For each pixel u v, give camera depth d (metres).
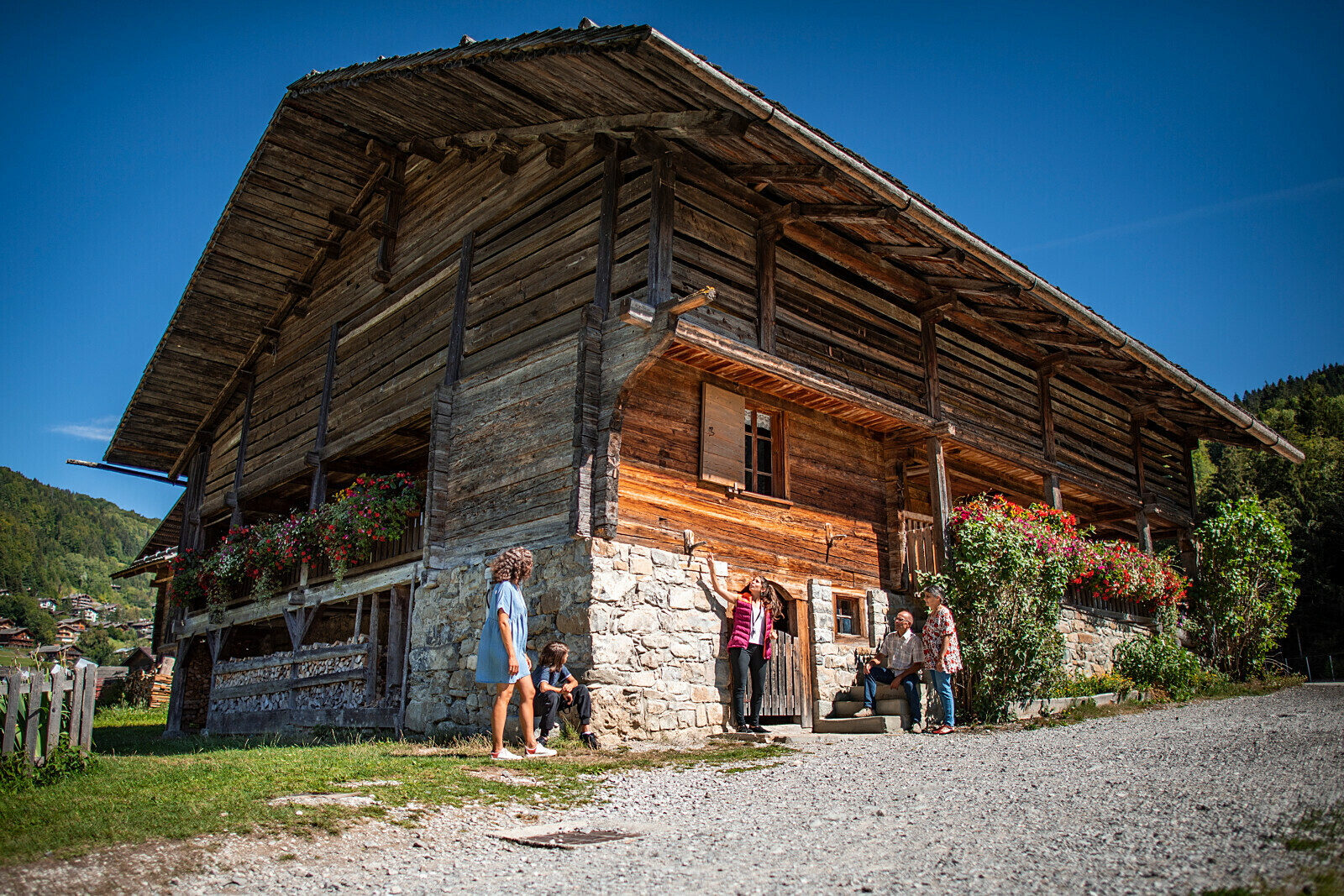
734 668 10.03
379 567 12.38
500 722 7.54
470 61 10.14
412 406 12.67
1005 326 14.23
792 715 10.92
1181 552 18.84
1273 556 15.88
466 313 12.30
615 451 9.82
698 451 10.80
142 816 5.14
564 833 5.21
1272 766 5.99
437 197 13.62
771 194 11.03
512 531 10.52
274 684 14.09
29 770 6.07
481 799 6.00
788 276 11.36
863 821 5.20
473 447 11.39
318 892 4.15
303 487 16.33
